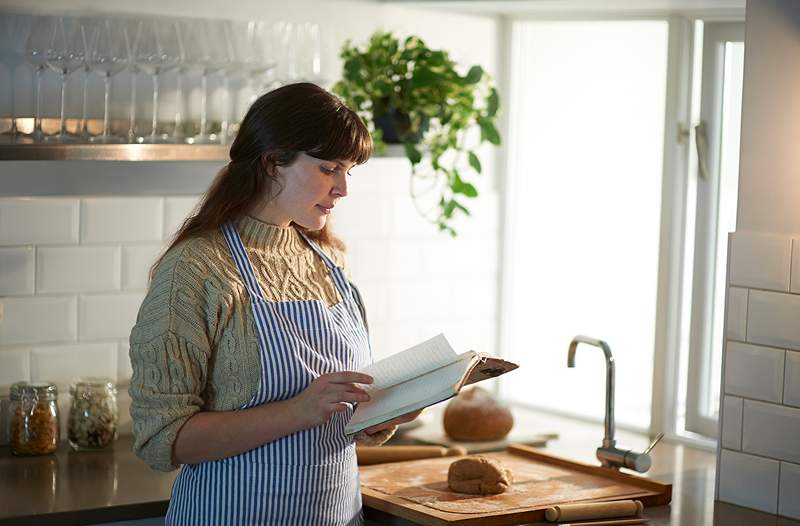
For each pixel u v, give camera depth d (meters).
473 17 3.30
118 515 2.25
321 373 2.11
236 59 2.73
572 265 3.32
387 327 3.25
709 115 2.95
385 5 3.13
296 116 2.01
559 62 3.30
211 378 2.05
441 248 3.32
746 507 2.36
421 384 2.04
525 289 3.46
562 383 3.37
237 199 2.09
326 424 2.10
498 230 3.45
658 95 3.07
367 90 2.81
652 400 3.04
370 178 3.17
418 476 2.49
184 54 2.68
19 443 2.59
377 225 3.20
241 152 2.08
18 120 2.56
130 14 2.72
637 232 3.15
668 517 2.28
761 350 2.32
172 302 1.99
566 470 2.58
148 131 2.69
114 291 2.77
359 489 2.24
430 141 2.92
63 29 2.49
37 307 2.68
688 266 3.03
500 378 3.50
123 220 2.77
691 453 2.87
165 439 1.95
